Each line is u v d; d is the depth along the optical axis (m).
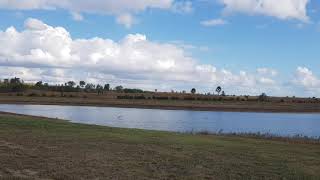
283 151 17.91
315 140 25.28
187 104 124.69
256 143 20.50
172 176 12.66
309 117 90.75
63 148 16.19
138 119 61.66
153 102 126.94
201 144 18.61
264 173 13.41
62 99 128.00
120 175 12.52
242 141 21.12
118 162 14.09
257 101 141.12
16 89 148.50
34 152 15.24
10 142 17.16
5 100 119.44
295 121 71.69
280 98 151.38
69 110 84.50
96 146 16.83
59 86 156.62
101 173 12.62
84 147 16.53
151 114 80.50
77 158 14.45
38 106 100.25
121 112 84.19
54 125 23.75
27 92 145.62
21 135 19.17
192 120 64.69
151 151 16.11
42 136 19.03
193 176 12.71
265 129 49.88
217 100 139.62
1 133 19.62
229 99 143.00
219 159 15.22
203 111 108.38
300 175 13.30
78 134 20.14
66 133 20.39
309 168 14.42
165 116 74.31
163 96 145.75
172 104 123.19
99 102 122.75
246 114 98.50
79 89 158.75
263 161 15.20
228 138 22.66
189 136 22.11
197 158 15.22
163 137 20.56
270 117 87.00
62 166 13.27
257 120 72.88
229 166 14.17
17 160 13.91
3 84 150.88
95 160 14.24
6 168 12.85
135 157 14.95
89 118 59.78
